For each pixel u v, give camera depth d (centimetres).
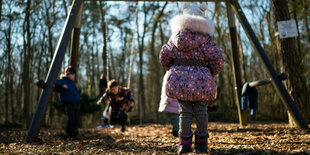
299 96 511
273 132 425
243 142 327
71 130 489
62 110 1166
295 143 293
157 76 1703
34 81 1598
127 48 2011
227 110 1334
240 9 496
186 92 247
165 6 1515
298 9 891
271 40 1166
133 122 1315
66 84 488
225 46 1355
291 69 516
